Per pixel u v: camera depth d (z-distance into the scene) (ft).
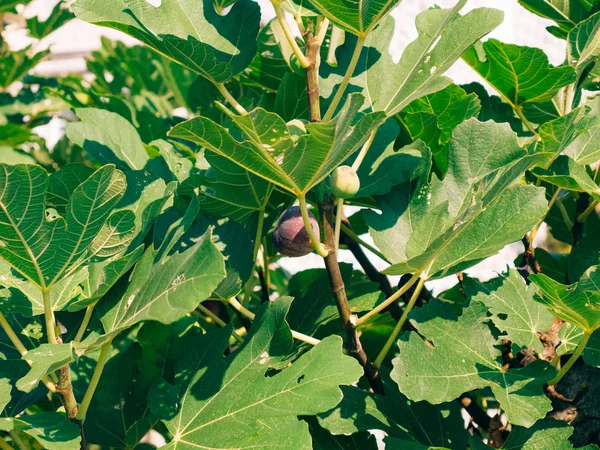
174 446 2.05
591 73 2.80
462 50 2.16
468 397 2.62
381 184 2.49
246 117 1.73
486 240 2.22
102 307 2.11
